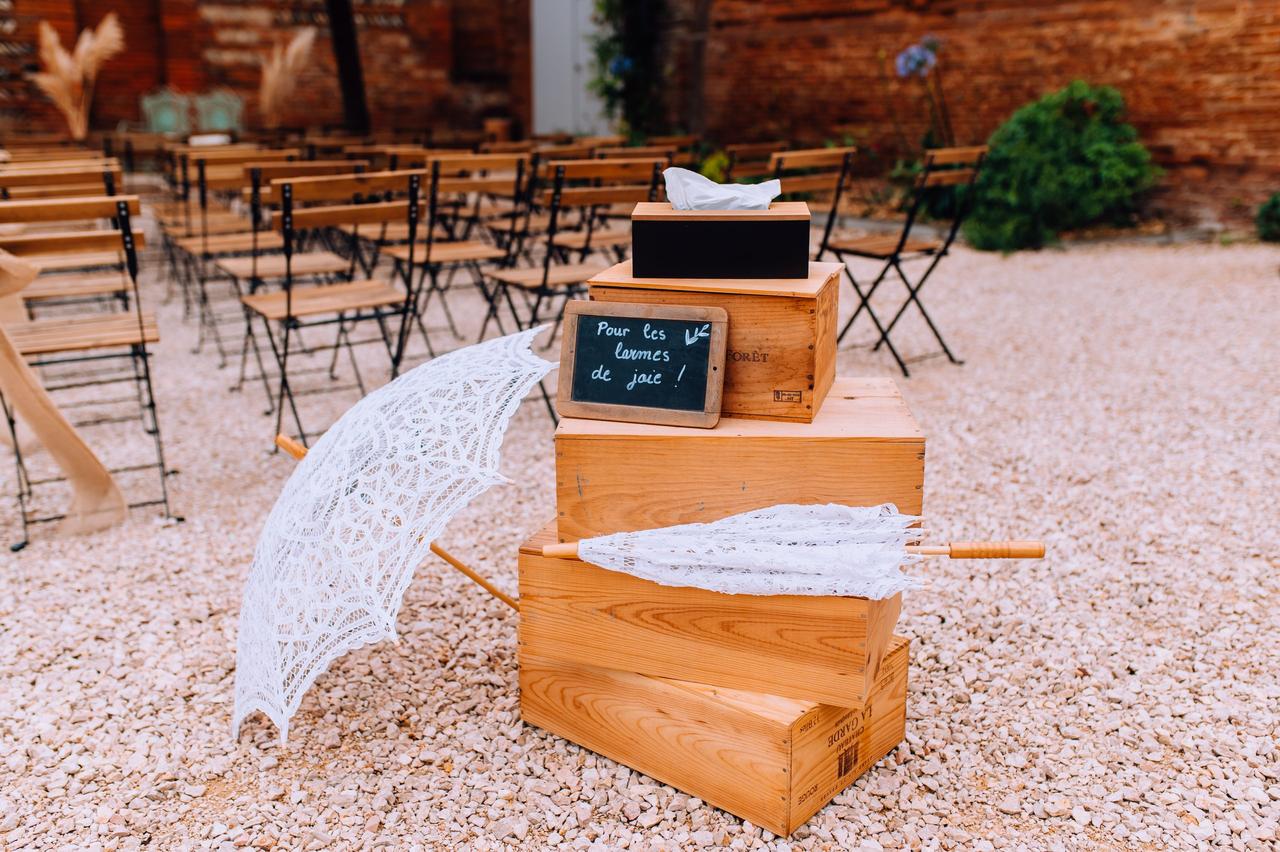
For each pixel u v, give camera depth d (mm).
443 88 17578
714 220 2307
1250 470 4176
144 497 4215
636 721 2426
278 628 2297
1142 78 9688
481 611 3232
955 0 11031
